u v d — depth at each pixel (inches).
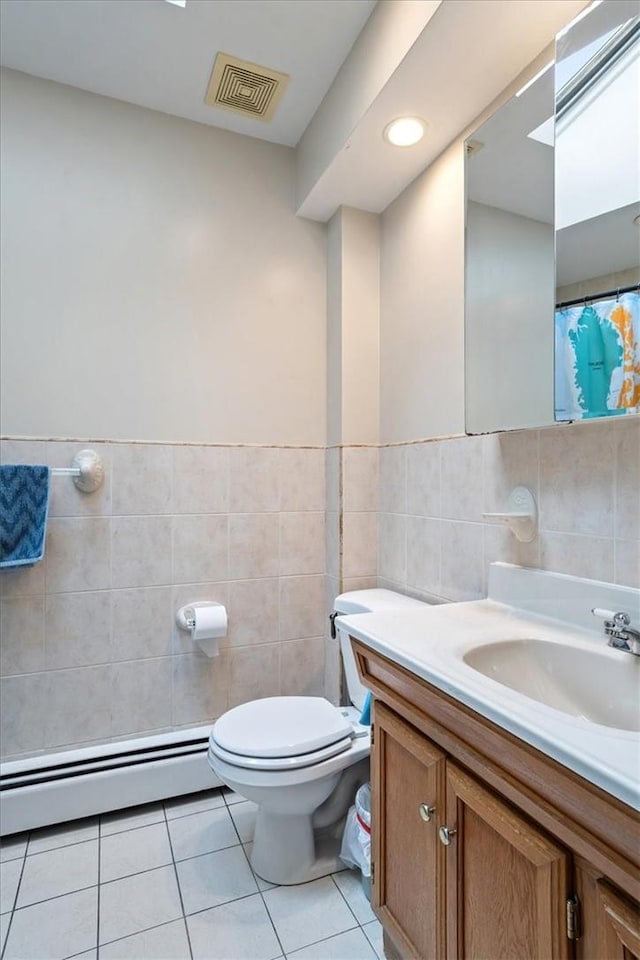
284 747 53.2
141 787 68.2
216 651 74.1
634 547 42.3
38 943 48.5
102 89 70.7
